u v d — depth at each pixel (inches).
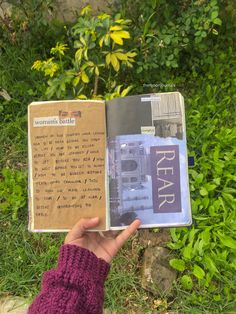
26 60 37.0
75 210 18.0
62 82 31.6
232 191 29.6
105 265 17.0
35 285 28.4
